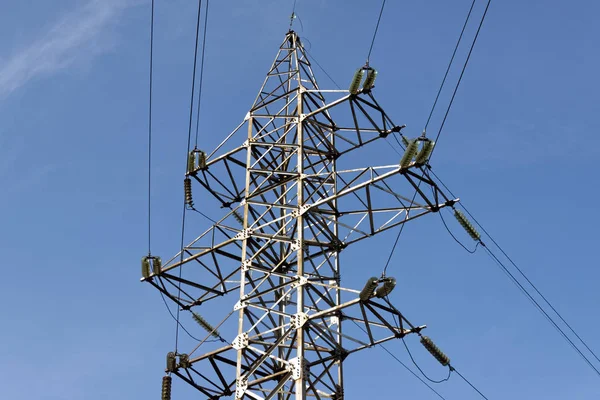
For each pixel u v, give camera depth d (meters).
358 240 41.59
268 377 38.06
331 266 42.22
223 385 40.66
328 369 38.31
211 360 40.47
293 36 49.69
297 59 48.25
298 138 44.12
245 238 42.75
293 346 39.00
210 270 43.97
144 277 44.38
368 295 37.00
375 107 42.50
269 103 47.03
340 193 40.34
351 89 42.12
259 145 45.25
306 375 37.38
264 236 42.69
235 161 46.19
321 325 38.91
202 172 46.28
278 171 43.59
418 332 37.75
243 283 41.41
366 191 39.91
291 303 41.50
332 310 37.97
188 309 44.47
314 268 41.72
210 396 40.88
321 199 41.84
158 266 44.09
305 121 44.94
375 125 43.03
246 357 39.78
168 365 40.97
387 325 37.94
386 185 39.44
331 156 44.97
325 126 45.28
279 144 44.53
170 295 44.56
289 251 43.06
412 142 37.72
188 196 45.75
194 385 41.06
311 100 45.97
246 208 43.44
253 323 40.56
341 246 41.94
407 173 38.41
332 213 42.56
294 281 39.72
